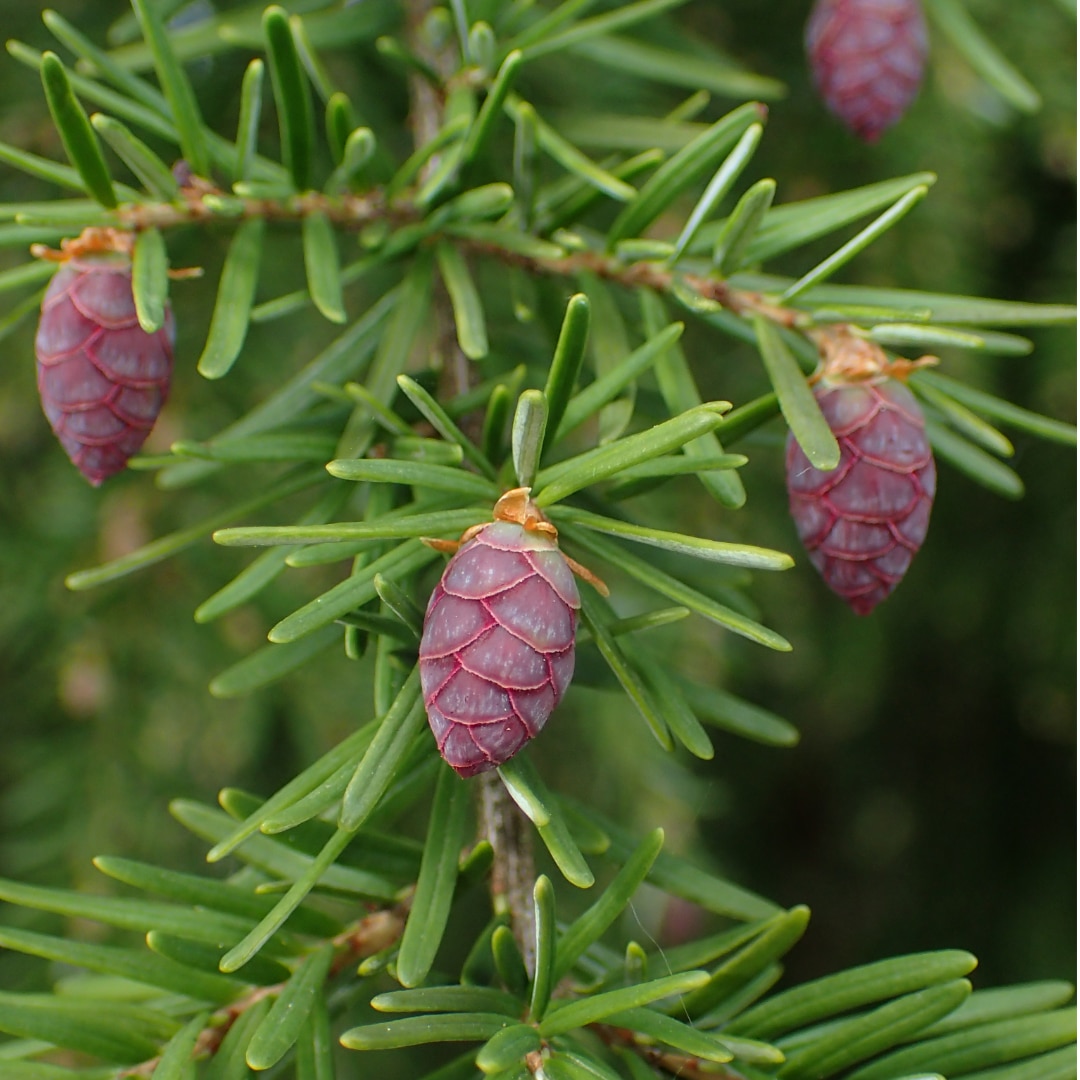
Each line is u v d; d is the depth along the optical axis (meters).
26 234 0.32
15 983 0.44
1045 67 0.55
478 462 0.31
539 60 0.42
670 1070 0.31
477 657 0.30
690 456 0.31
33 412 0.49
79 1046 0.30
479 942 0.31
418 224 0.33
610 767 0.51
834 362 0.32
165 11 0.36
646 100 0.48
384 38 0.35
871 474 0.31
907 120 0.53
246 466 0.49
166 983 0.31
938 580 0.72
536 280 0.34
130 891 0.46
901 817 0.87
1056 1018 0.31
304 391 0.33
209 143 0.33
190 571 0.49
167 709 0.48
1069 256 0.64
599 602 0.31
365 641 0.31
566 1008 0.30
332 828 0.31
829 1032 0.31
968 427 0.32
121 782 0.48
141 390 0.32
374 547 0.31
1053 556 0.69
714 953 0.32
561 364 0.31
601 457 0.30
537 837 0.37
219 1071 0.31
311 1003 0.31
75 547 0.48
